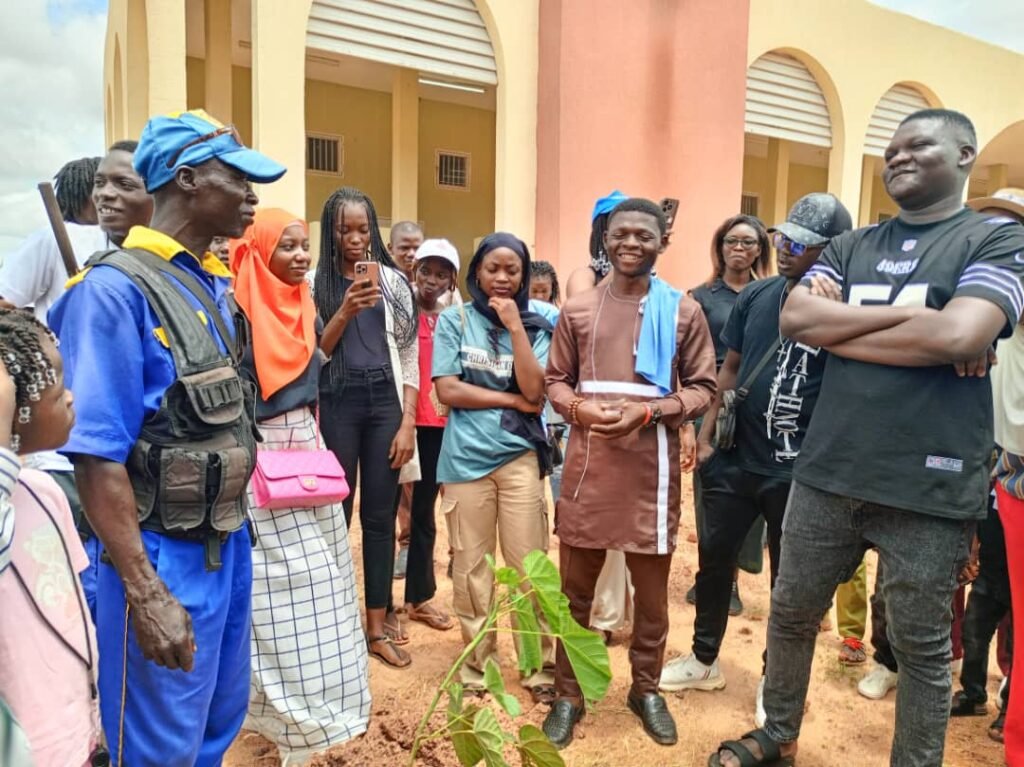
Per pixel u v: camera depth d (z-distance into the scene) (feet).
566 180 30.68
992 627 10.29
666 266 34.17
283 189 24.86
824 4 39.83
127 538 5.23
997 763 9.30
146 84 24.93
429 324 13.04
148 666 5.56
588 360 9.36
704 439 10.61
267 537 8.41
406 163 43.21
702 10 33.73
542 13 31.01
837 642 12.78
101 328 5.19
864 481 7.41
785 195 53.72
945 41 45.62
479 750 6.12
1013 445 8.43
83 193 9.16
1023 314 8.28
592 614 12.01
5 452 3.55
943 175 7.27
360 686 9.00
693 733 9.75
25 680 3.88
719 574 10.50
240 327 6.66
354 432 10.82
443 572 15.06
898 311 7.07
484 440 10.03
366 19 27.17
